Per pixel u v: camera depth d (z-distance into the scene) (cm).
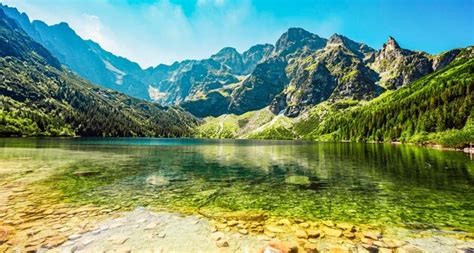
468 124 11112
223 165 4838
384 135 17038
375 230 1606
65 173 3509
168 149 9781
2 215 1756
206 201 2261
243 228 1625
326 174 3781
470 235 1530
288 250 1285
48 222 1650
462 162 5125
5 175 3262
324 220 1791
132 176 3447
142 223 1686
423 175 3653
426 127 13488
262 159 6100
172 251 1299
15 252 1231
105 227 1597
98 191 2545
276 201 2281
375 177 3506
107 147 9862
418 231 1591
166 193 2536
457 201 2284
